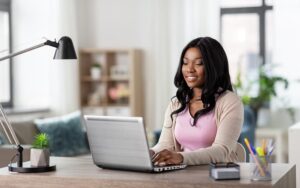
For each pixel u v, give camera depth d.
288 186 2.96
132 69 8.31
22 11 8.05
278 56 8.12
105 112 8.56
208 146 3.35
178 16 8.34
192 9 8.23
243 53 8.45
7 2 7.98
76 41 8.30
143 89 8.61
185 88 3.46
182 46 8.33
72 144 6.86
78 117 7.18
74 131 6.96
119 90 8.59
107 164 3.02
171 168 2.94
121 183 2.73
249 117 6.96
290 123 8.14
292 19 8.06
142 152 2.84
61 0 8.09
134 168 2.91
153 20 8.48
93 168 3.10
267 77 7.84
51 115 8.14
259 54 8.38
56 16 8.06
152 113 8.57
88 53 8.73
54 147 6.65
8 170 3.09
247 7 8.39
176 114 3.50
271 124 8.20
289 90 8.10
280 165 3.17
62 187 2.85
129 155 2.90
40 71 8.12
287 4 8.07
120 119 2.87
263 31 8.34
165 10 8.43
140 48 8.59
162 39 8.44
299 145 5.27
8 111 7.23
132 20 8.62
